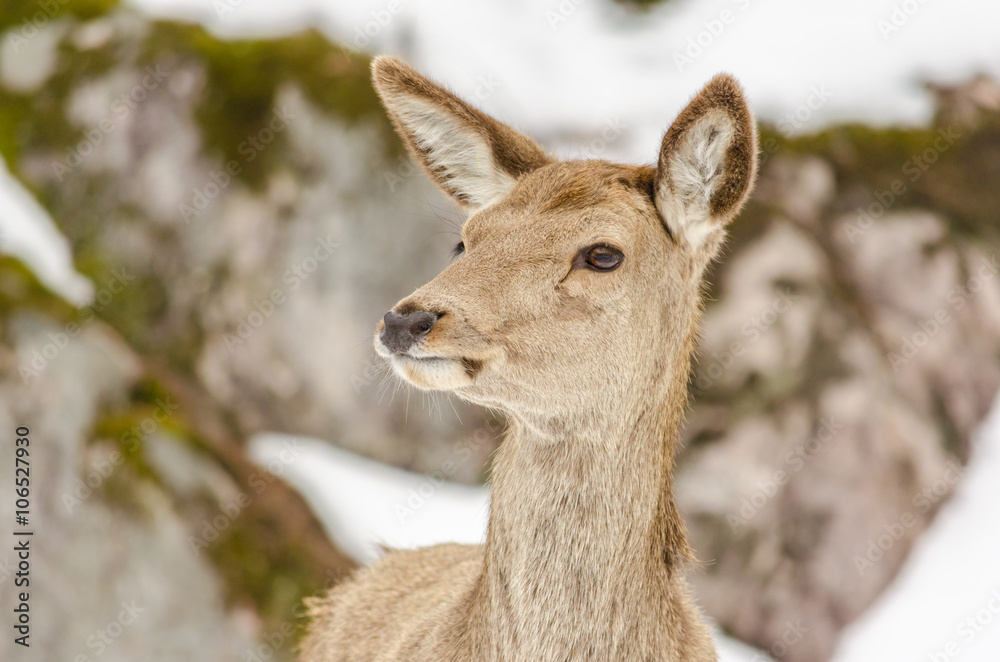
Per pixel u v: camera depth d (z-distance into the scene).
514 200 8.37
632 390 8.01
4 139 22.48
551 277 7.78
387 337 7.44
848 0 23.66
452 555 11.12
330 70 21.20
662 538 8.23
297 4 22.36
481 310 7.58
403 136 9.55
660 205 8.21
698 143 8.04
